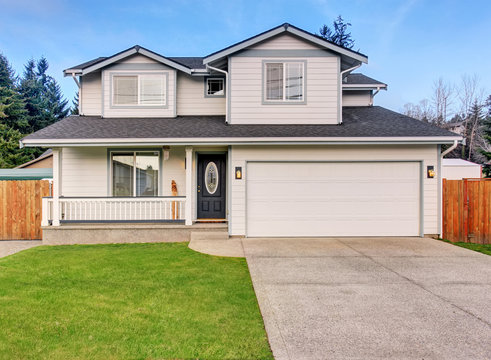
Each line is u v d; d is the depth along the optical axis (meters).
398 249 7.56
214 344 3.30
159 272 5.79
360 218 9.00
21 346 3.23
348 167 8.99
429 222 8.91
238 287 5.00
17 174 12.91
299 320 3.89
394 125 9.36
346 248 7.66
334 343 3.37
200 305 4.28
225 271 5.86
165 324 3.72
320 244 8.09
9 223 9.52
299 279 5.43
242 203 8.91
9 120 29.42
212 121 10.09
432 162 8.90
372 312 4.14
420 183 8.92
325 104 9.66
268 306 4.30
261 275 5.64
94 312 4.04
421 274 5.71
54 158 8.78
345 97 12.06
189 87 10.96
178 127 9.34
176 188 10.05
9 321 3.78
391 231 8.99
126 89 10.48
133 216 9.76
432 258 6.79
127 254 7.20
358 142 8.51
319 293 4.79
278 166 8.98
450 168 17.73
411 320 3.91
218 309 4.16
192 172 9.90
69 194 9.94
